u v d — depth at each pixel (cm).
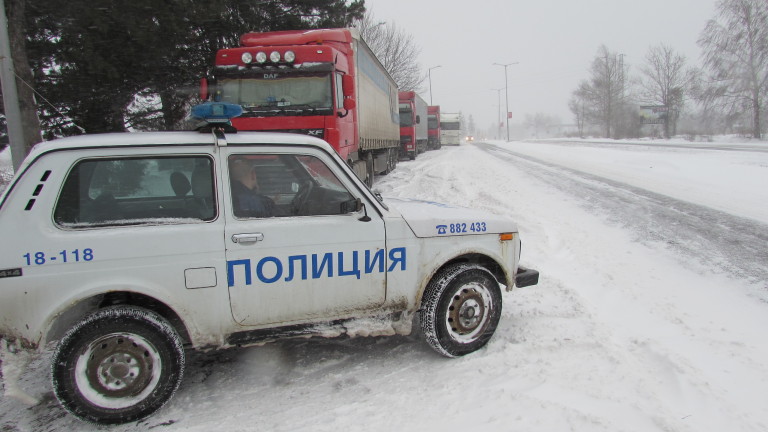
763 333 443
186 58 1398
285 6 1803
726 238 761
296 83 958
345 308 379
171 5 1148
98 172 331
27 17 1031
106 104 1247
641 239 778
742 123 4438
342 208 373
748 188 1221
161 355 332
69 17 1041
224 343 355
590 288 568
